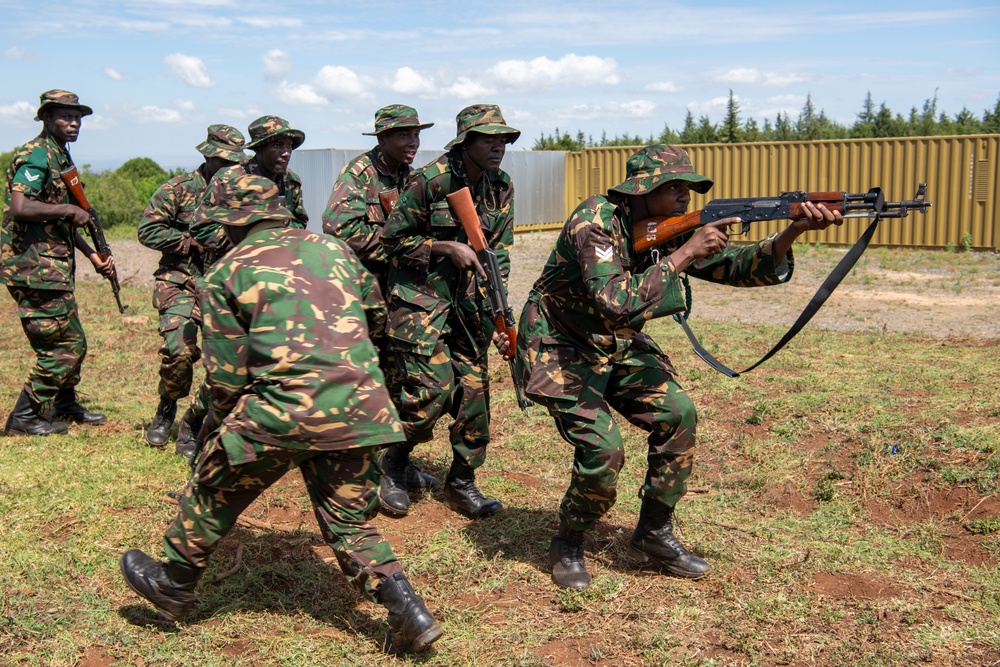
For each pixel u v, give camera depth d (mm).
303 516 4828
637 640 3473
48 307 5941
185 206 5852
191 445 5742
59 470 5391
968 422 5633
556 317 3965
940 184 18203
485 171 4652
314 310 3199
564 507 3938
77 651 3414
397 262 4828
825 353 8195
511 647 3469
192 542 3408
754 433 5906
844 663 3279
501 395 7207
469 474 4906
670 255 3633
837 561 4145
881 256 17531
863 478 5023
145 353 8984
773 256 3836
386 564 3324
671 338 9219
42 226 5879
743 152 20500
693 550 4277
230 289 3209
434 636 3258
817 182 19703
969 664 3260
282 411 3105
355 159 5230
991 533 4391
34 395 6105
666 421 3891
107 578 4008
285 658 3379
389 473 5000
